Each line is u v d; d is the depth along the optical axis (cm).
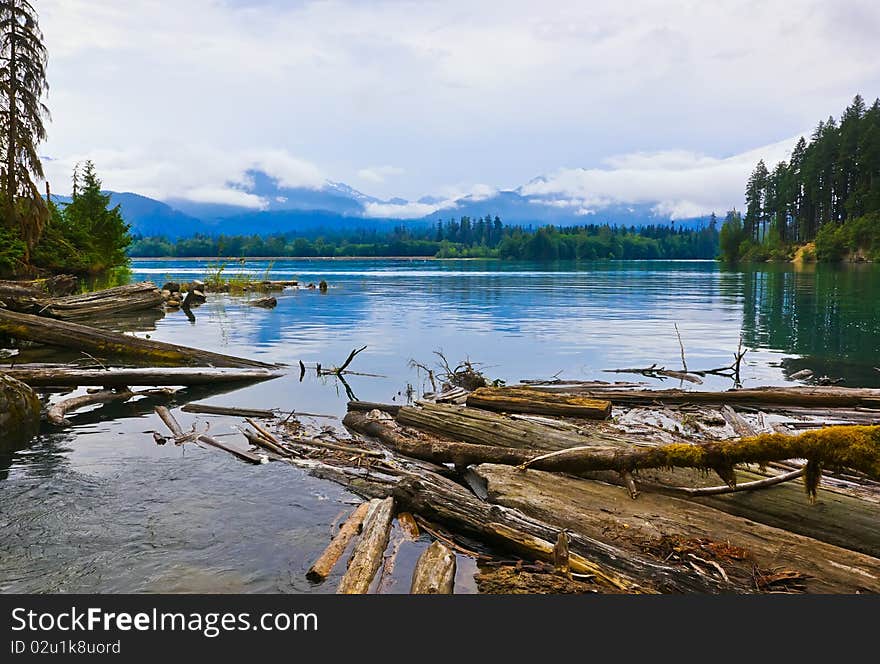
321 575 478
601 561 489
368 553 498
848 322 2291
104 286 3909
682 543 512
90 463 725
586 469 629
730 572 477
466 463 723
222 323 2334
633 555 495
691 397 1052
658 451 585
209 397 1120
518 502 593
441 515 573
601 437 729
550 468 654
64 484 656
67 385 1148
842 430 514
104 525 559
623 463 600
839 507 534
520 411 952
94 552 511
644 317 2488
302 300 3459
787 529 547
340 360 1512
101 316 2542
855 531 519
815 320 2358
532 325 2227
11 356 1471
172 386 1223
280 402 1078
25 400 862
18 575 478
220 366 1418
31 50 3388
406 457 777
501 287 4684
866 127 11875
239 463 733
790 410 1000
